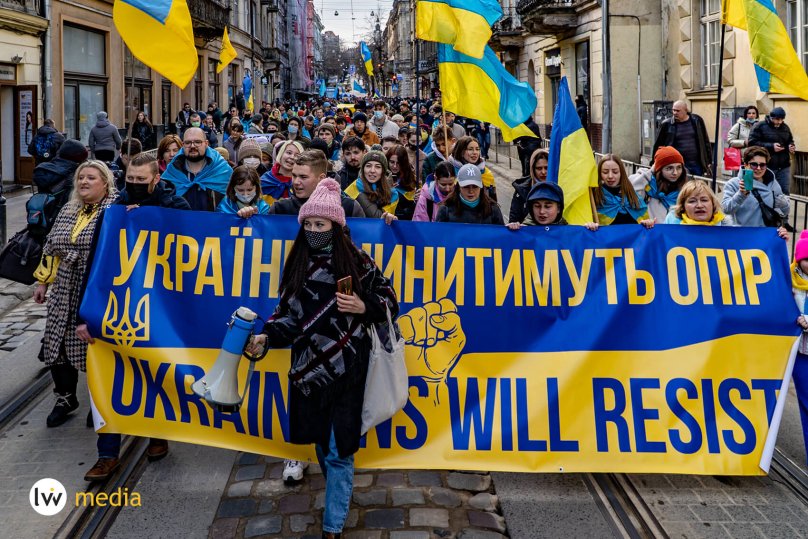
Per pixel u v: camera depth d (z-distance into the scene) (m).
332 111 27.05
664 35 20.50
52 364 5.00
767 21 6.57
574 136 5.41
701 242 4.81
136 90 26.47
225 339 3.74
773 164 10.73
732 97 16.34
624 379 4.57
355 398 3.66
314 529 3.94
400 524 3.99
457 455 4.42
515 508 4.17
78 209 5.02
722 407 4.53
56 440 5.11
